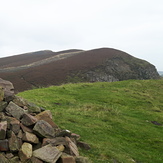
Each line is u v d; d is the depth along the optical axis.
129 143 16.09
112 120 21.20
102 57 109.06
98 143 13.84
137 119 23.62
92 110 24.05
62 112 20.83
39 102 23.77
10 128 9.56
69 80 72.19
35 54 186.25
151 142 17.09
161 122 24.05
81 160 9.52
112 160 11.42
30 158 8.50
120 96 34.19
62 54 149.50
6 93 11.97
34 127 10.18
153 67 117.38
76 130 15.63
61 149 9.76
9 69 103.50
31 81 68.12
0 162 7.64
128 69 102.62
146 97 36.62
